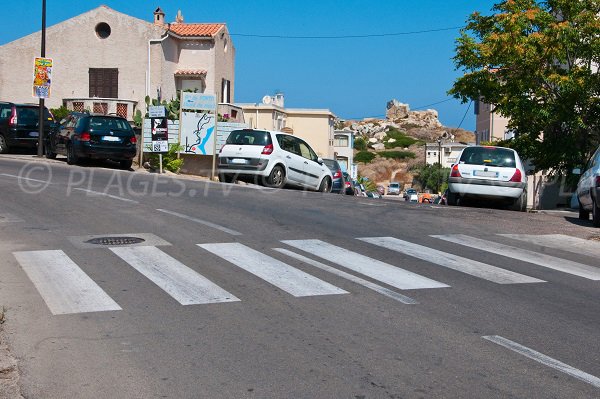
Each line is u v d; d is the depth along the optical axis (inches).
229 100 1637.6
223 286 296.8
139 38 1416.1
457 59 1123.9
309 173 827.4
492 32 1091.3
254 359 209.6
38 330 236.4
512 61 1053.8
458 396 183.2
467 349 220.8
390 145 4114.2
